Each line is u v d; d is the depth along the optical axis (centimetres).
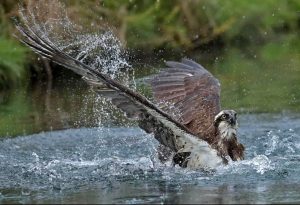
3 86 1834
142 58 2039
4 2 1856
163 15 2145
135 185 1063
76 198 991
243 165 1148
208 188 1034
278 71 1919
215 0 2208
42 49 1049
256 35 2250
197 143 1123
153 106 1047
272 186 1037
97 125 1472
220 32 2194
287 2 2302
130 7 2062
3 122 1516
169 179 1095
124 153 1271
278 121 1473
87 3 1883
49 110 1603
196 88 1266
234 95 1697
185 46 2147
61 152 1286
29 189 1051
